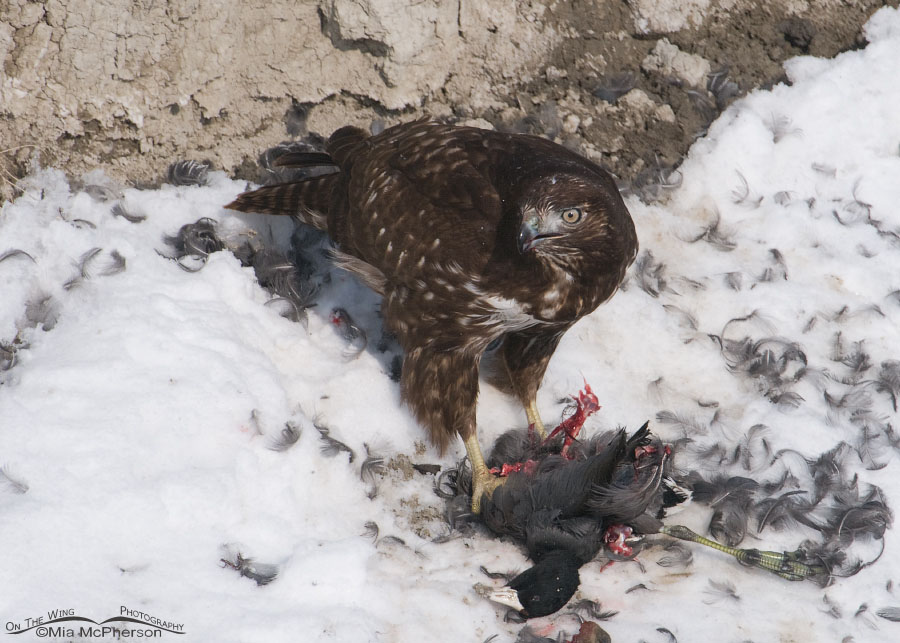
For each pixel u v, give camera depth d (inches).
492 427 409.1
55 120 445.1
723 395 413.7
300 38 466.6
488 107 485.7
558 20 490.6
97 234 418.3
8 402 344.8
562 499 342.6
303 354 412.8
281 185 409.7
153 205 443.2
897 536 362.6
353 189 373.4
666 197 473.7
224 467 345.4
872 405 406.9
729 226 466.0
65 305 390.6
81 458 329.4
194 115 460.4
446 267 341.1
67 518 311.6
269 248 439.2
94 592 296.4
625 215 343.3
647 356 423.5
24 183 437.4
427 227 343.6
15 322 386.3
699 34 500.1
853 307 440.8
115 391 355.3
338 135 401.7
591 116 487.8
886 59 501.0
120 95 450.3
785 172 481.7
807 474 381.7
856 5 511.8
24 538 301.7
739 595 343.6
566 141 482.3
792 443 392.5
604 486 334.3
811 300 442.6
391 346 423.2
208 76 458.9
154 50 450.9
